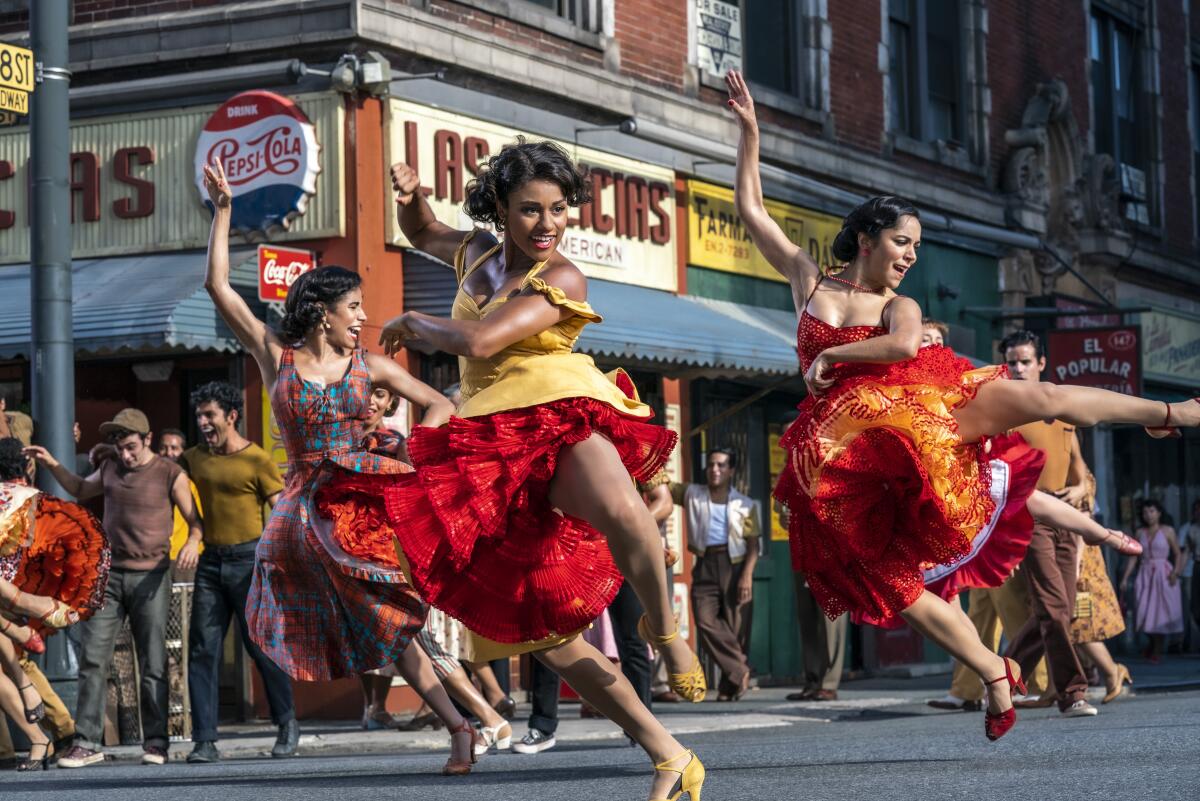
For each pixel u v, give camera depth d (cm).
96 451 1021
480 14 1464
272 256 1272
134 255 1402
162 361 1405
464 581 503
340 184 1331
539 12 1525
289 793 653
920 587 645
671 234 1653
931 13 2178
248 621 729
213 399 977
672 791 501
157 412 1414
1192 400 631
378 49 1352
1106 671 1210
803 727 1140
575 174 502
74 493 1016
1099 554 1211
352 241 1334
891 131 2042
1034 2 2397
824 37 1909
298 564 719
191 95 1386
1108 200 2528
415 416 1362
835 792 564
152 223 1396
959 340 2148
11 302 1361
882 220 644
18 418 1183
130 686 1120
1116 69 2667
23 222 1455
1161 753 670
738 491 1622
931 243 2097
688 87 1709
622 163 1591
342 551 708
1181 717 930
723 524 1450
